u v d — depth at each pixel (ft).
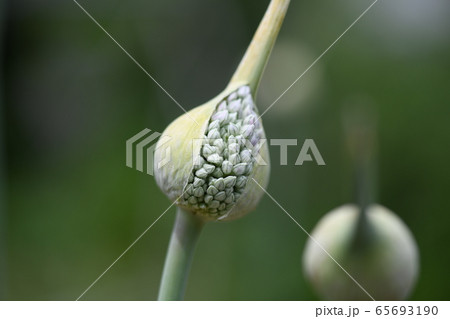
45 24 2.54
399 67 2.28
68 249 2.19
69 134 2.55
